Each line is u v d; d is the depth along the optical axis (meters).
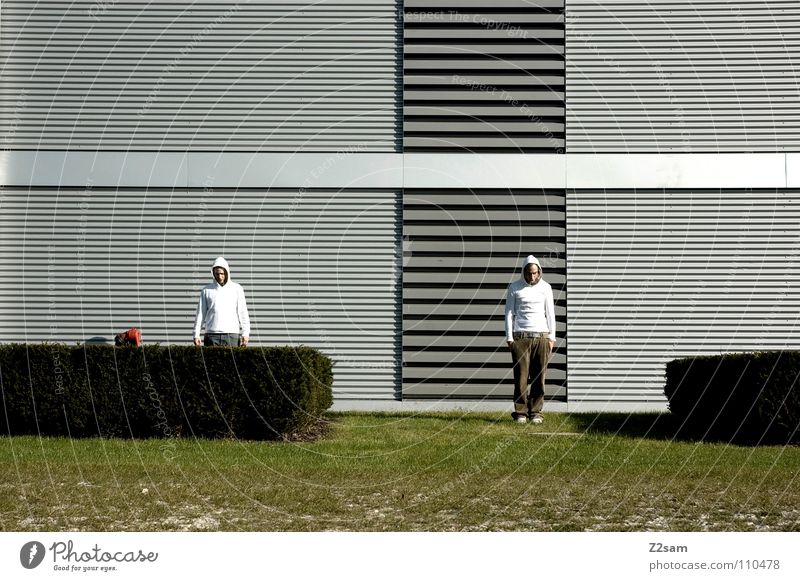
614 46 13.93
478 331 13.73
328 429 10.87
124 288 13.71
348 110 13.94
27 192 13.81
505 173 13.82
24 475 8.01
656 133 13.82
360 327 13.73
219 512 6.97
